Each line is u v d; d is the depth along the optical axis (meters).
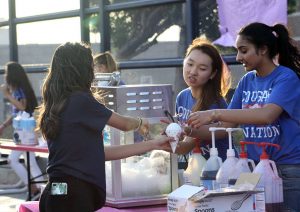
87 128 3.35
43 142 7.49
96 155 3.35
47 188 3.42
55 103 3.38
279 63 3.70
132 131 3.73
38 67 9.84
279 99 3.49
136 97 3.80
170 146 3.59
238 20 6.59
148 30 8.09
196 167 3.66
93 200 3.38
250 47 3.60
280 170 3.58
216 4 7.25
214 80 4.02
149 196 3.84
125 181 3.80
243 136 3.74
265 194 3.33
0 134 8.25
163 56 7.92
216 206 3.16
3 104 10.30
